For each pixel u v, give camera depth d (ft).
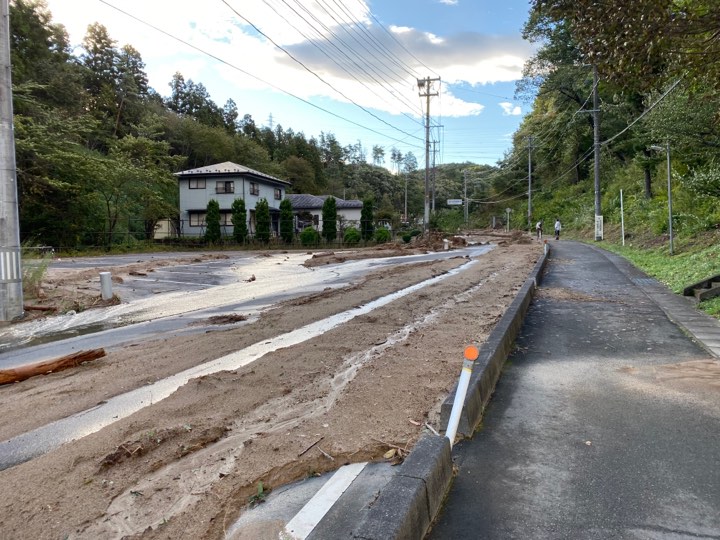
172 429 12.53
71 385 17.62
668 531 8.30
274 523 8.73
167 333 26.58
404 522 7.45
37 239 93.81
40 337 27.55
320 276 52.34
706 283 32.35
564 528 8.45
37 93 110.42
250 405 14.38
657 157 72.49
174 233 132.67
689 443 11.59
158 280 50.52
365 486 9.85
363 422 12.68
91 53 155.12
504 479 10.14
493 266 55.01
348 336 22.71
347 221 142.20
